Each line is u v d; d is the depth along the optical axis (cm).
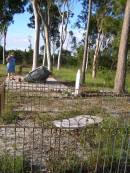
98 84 2495
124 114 1078
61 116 1127
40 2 3278
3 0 4150
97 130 888
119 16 3812
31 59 6681
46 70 2261
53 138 881
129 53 3422
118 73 2000
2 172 677
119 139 805
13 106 1269
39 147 820
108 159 739
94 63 4456
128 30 2016
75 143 843
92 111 1218
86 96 1519
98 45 4672
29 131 950
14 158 695
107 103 1394
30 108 1264
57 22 5659
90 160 735
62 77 3103
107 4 4238
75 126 959
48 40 3256
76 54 5797
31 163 704
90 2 2680
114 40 3934
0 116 1088
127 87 2223
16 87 1518
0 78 2456
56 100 1434
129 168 732
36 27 3134
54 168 707
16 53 6681
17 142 852
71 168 715
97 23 4491
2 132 934
